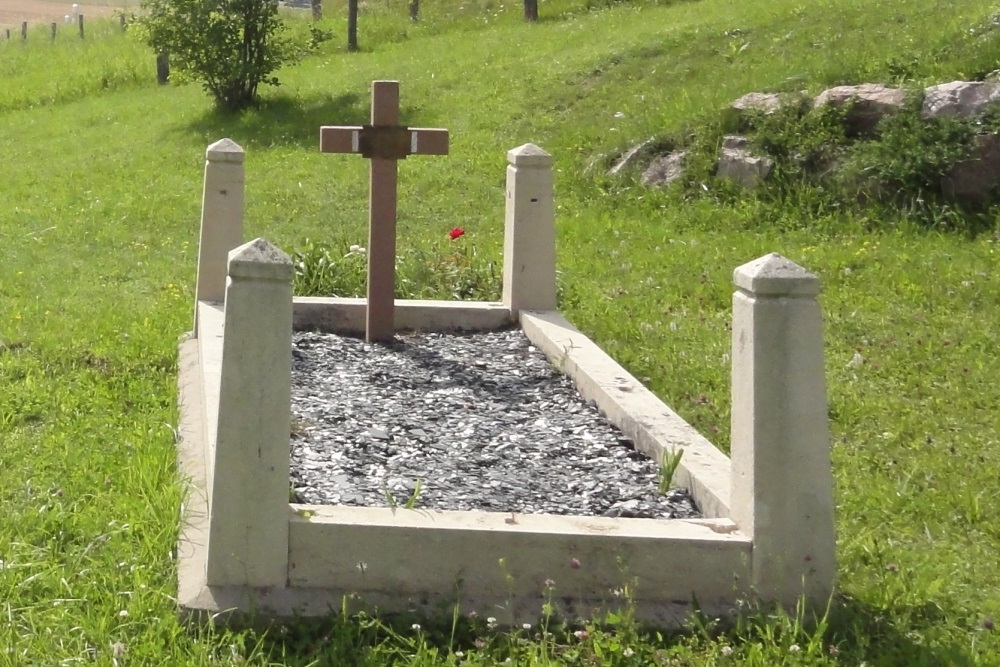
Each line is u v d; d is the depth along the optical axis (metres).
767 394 3.92
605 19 20.88
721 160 11.84
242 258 3.81
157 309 8.46
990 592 4.36
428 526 3.92
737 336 4.05
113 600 3.95
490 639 3.74
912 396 6.61
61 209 12.92
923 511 5.05
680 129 12.62
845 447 5.78
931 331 7.88
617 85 15.53
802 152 11.46
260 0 17.41
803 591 3.96
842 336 7.76
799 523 3.95
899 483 5.31
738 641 3.83
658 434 5.14
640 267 9.72
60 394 6.36
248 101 17.81
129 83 22.81
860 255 9.82
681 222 11.25
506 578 3.91
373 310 6.99
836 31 15.07
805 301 3.90
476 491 4.71
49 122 19.33
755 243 10.44
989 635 4.00
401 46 22.06
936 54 12.38
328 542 3.91
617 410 5.54
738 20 17.09
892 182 10.87
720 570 3.97
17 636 3.77
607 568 3.95
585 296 8.74
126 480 5.02
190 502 4.61
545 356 6.73
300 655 3.68
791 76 12.92
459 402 5.91
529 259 7.34
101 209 12.81
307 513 3.98
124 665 3.59
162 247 11.05
